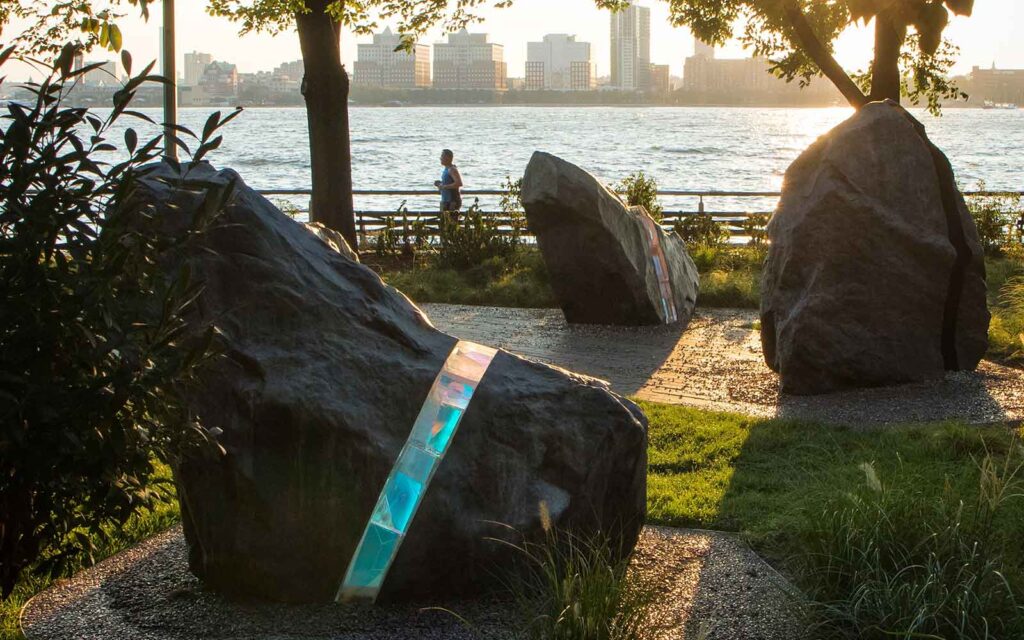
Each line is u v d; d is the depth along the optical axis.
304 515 4.59
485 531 4.58
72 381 3.63
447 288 15.41
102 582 4.97
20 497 3.83
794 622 4.48
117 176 3.74
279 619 4.52
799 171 9.84
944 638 4.01
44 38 10.56
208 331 3.84
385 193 21.69
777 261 9.73
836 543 4.68
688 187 45.59
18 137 3.55
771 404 8.99
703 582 4.95
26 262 3.52
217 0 15.85
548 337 12.19
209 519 4.70
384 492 4.54
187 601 4.73
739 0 17.48
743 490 6.51
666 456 7.29
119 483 3.78
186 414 4.22
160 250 3.92
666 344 11.77
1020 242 19.48
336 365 4.71
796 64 17.97
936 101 18.80
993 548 4.57
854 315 9.21
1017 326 11.35
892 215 9.18
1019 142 107.50
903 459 6.95
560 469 4.74
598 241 12.41
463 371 4.83
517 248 18.02
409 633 4.37
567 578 4.21
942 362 9.52
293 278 4.88
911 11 4.37
